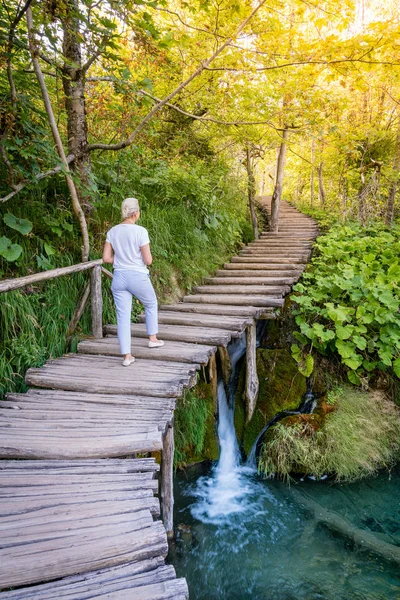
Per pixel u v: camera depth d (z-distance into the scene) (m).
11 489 2.02
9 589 1.59
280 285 6.29
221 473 4.54
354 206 9.55
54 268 4.01
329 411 4.77
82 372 3.39
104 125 5.52
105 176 5.43
